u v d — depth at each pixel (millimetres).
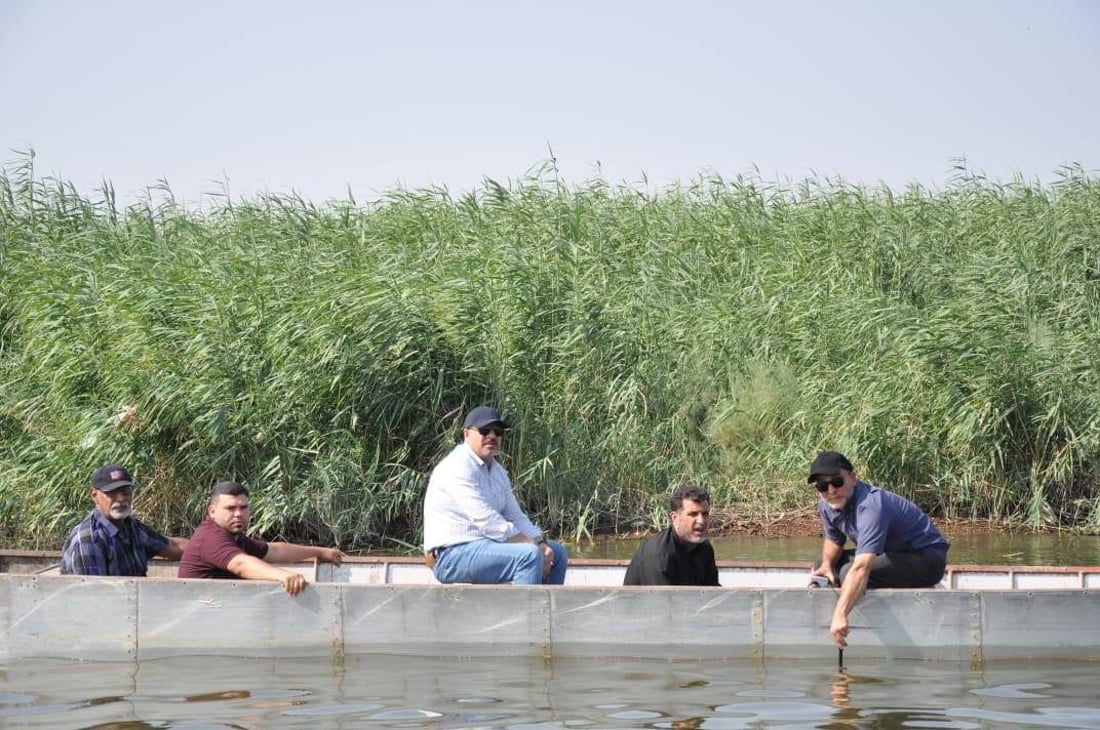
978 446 13641
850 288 16984
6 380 13836
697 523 8289
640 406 14148
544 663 7945
